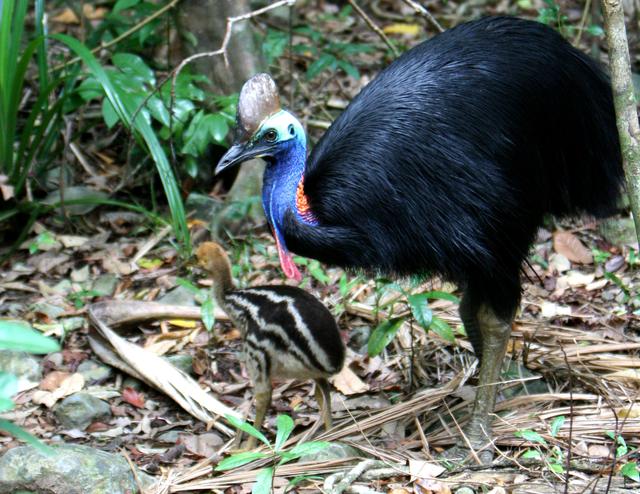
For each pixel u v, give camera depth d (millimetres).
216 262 5418
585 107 5113
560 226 7359
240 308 5293
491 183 4730
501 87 4855
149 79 7465
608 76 5348
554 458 4910
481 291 4938
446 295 5422
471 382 5730
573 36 8977
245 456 4371
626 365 5723
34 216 7254
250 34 7957
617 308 6438
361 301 6555
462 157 4723
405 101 4859
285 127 4770
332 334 5020
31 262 7188
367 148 4793
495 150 4762
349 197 4754
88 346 6262
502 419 5254
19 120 8234
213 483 4867
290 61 8211
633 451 4848
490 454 5020
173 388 5633
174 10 7879
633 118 4648
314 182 4855
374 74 9336
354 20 10234
